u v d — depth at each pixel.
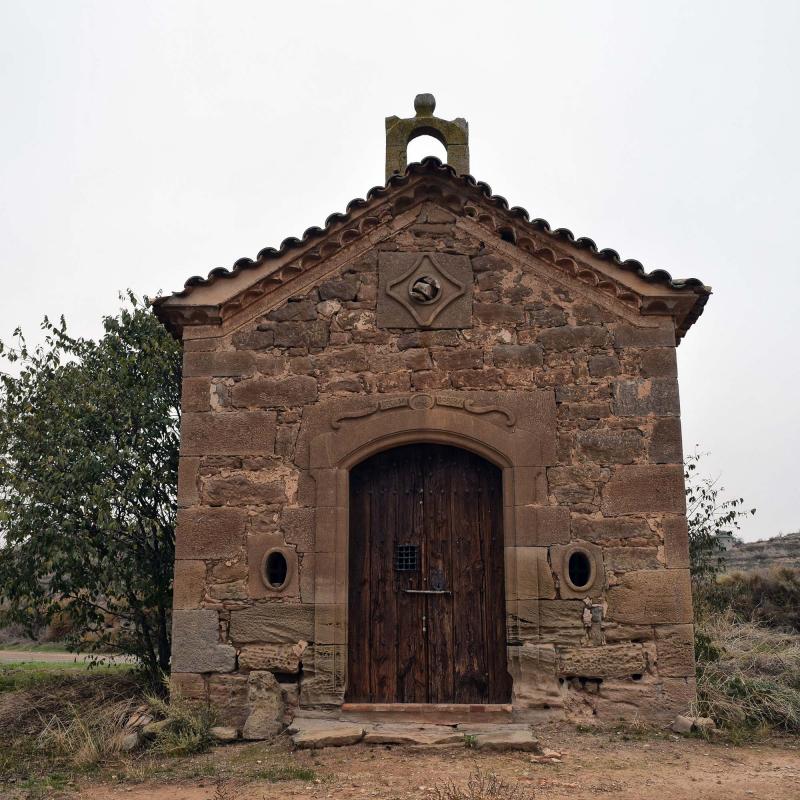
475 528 8.09
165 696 8.74
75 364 10.52
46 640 14.56
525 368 8.17
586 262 8.26
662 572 7.70
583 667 7.54
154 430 10.27
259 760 6.71
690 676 7.51
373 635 7.93
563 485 7.89
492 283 8.39
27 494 9.38
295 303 8.43
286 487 8.02
